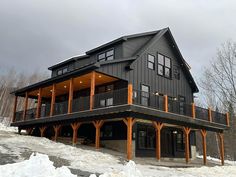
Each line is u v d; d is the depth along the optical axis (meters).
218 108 32.91
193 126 18.19
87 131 20.62
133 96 14.41
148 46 19.22
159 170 11.67
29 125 22.48
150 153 18.05
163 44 21.30
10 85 56.09
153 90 19.16
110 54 19.73
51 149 13.66
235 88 25.25
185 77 22.86
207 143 37.06
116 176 7.32
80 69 16.34
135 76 17.98
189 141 21.91
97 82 19.05
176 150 20.33
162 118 15.87
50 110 19.55
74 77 17.66
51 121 19.25
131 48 19.23
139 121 16.86
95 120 15.83
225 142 33.91
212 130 19.83
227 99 26.78
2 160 9.49
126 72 17.42
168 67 21.27
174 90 21.20
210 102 33.69
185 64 22.42
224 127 20.45
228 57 25.80
